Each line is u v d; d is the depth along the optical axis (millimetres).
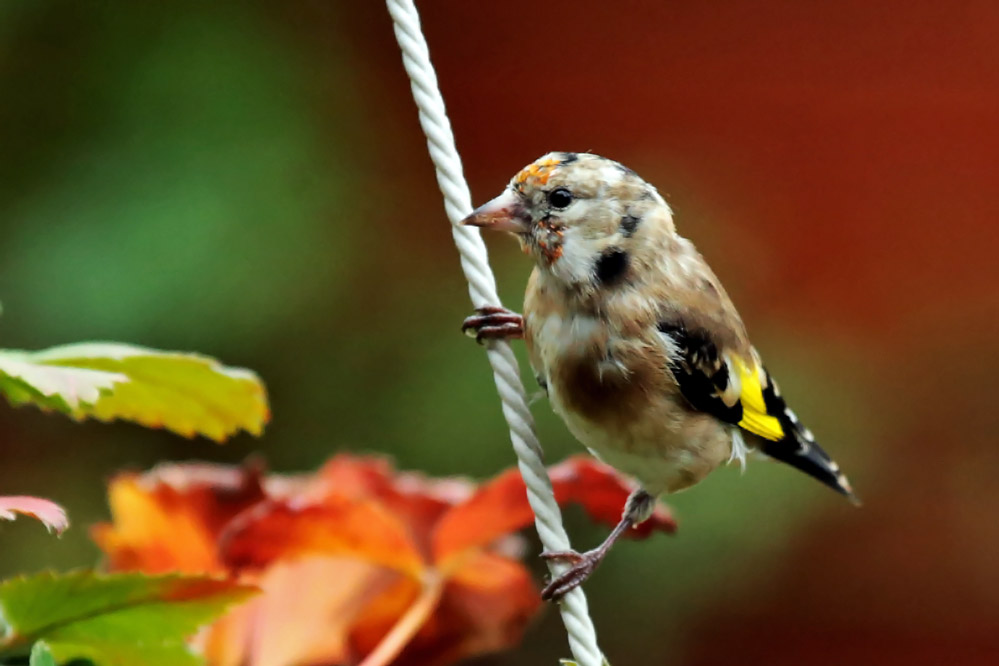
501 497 2982
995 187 4672
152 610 2934
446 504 2996
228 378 2945
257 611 2992
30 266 3711
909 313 4590
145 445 3805
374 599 2996
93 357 2938
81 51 3996
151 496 2994
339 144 4137
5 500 2916
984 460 4328
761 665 4086
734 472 3416
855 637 4188
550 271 3051
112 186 3820
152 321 3643
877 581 4199
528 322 3057
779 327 4266
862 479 4012
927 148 4723
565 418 3059
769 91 4801
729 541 3383
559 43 4863
